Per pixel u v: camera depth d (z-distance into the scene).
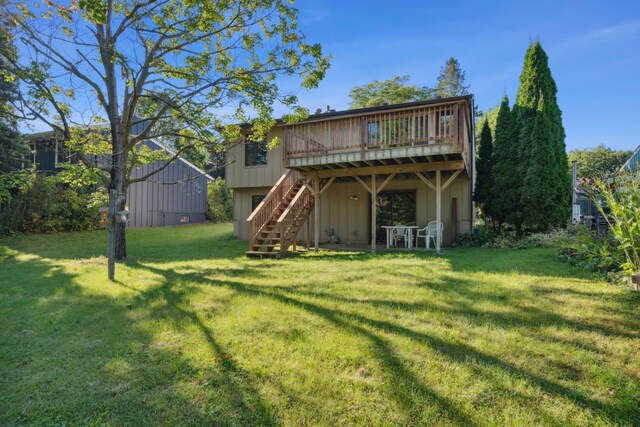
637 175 5.39
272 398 2.36
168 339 3.38
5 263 8.51
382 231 13.11
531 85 11.27
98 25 7.41
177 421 2.16
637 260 4.80
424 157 9.20
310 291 5.07
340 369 2.73
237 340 3.30
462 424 2.06
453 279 5.63
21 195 13.57
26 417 2.23
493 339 3.21
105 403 2.36
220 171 29.16
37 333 3.64
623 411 2.14
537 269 6.26
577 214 13.44
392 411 2.20
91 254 10.08
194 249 11.22
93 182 7.58
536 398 2.29
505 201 11.68
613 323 3.53
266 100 8.27
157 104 9.80
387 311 4.05
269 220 10.57
